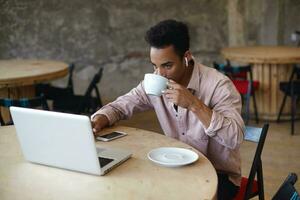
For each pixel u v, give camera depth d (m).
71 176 1.47
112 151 1.67
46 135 1.50
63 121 1.43
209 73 1.90
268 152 3.86
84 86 6.23
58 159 1.52
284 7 6.20
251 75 4.61
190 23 6.32
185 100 1.68
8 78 3.58
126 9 6.11
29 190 1.38
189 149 1.71
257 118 4.87
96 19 6.06
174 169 1.51
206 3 6.30
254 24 6.35
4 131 2.05
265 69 4.86
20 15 5.84
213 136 1.71
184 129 1.96
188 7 6.27
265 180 3.26
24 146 1.58
